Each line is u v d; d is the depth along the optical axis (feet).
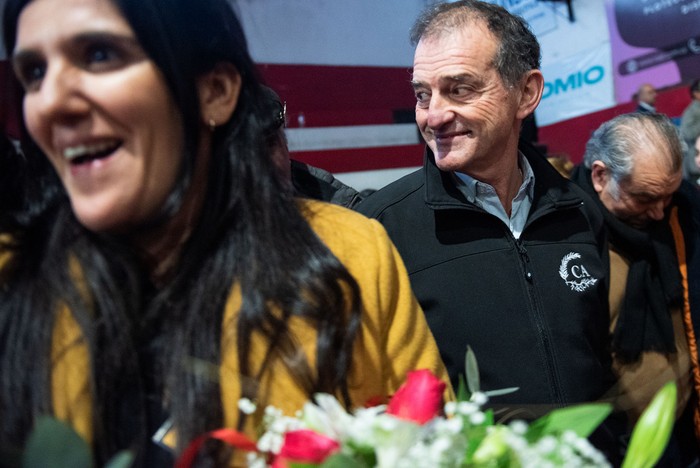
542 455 1.59
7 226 2.22
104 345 2.04
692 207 5.45
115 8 1.84
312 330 2.16
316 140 9.05
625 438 3.21
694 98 9.16
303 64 8.68
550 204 4.36
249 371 2.07
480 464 1.57
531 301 4.12
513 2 12.05
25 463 1.34
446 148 4.13
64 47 1.84
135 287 2.12
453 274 4.14
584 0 10.87
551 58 11.60
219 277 2.15
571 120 11.39
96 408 2.00
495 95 4.06
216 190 2.24
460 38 4.06
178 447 1.93
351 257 2.44
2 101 2.17
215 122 2.21
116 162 1.91
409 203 4.40
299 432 1.57
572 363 4.09
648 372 3.71
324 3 8.89
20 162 2.32
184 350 2.04
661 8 9.68
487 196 4.25
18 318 2.09
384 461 1.53
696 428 5.09
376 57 9.53
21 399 2.00
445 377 2.63
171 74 1.94
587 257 4.37
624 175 4.99
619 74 10.48
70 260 2.14
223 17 2.16
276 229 2.24
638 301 4.87
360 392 2.30
